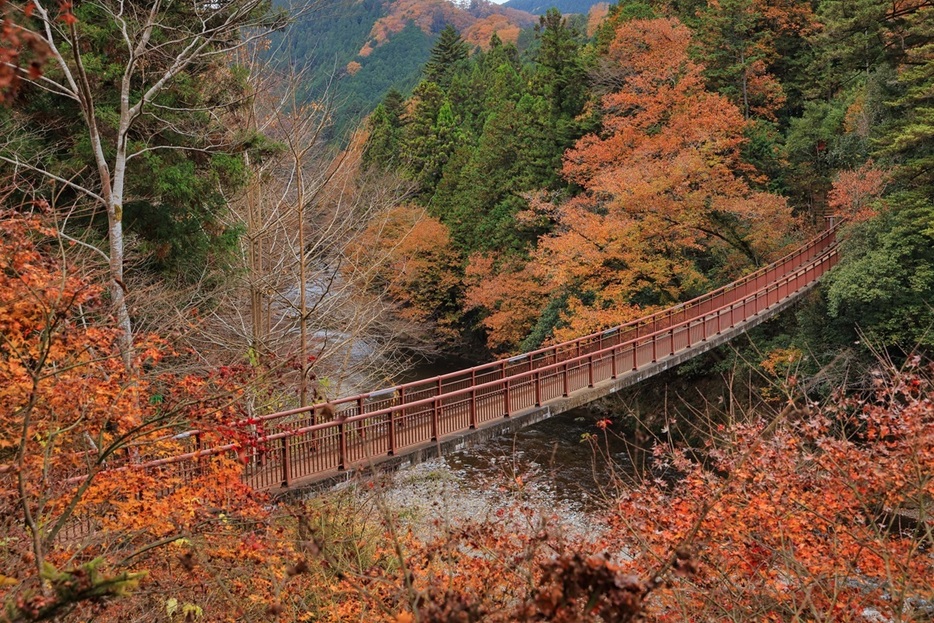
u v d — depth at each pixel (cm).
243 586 660
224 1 1108
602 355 1703
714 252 2697
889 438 827
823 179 2833
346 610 660
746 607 650
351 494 930
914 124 1908
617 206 2377
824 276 2130
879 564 680
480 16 14638
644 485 847
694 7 3769
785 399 1420
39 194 1067
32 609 296
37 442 585
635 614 263
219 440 677
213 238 1333
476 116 5334
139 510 628
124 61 1133
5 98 236
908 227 1859
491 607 586
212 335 1324
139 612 634
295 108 1335
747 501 719
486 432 1277
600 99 3172
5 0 244
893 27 2325
